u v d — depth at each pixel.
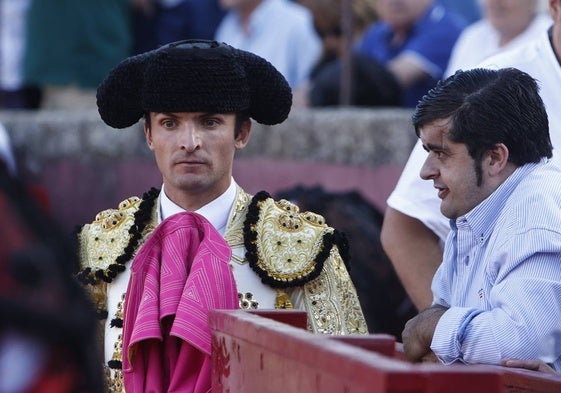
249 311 8.35
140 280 9.70
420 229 12.95
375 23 24.03
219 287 9.41
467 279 10.49
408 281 13.03
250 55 10.35
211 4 27.09
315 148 22.16
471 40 22.00
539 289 9.71
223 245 9.66
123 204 10.75
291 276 10.14
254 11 25.38
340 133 21.92
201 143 10.04
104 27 26.38
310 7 23.61
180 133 10.05
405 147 21.56
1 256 3.98
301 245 10.27
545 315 9.67
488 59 12.84
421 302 12.94
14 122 25.00
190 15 27.08
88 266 10.47
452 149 10.24
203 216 9.94
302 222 10.41
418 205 12.70
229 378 8.16
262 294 10.14
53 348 4.01
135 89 10.38
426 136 10.38
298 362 6.67
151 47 27.08
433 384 5.58
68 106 26.66
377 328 16.38
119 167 24.02
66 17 26.22
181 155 10.05
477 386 5.59
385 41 23.78
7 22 26.52
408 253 12.99
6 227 4.01
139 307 9.57
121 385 10.03
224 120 10.13
